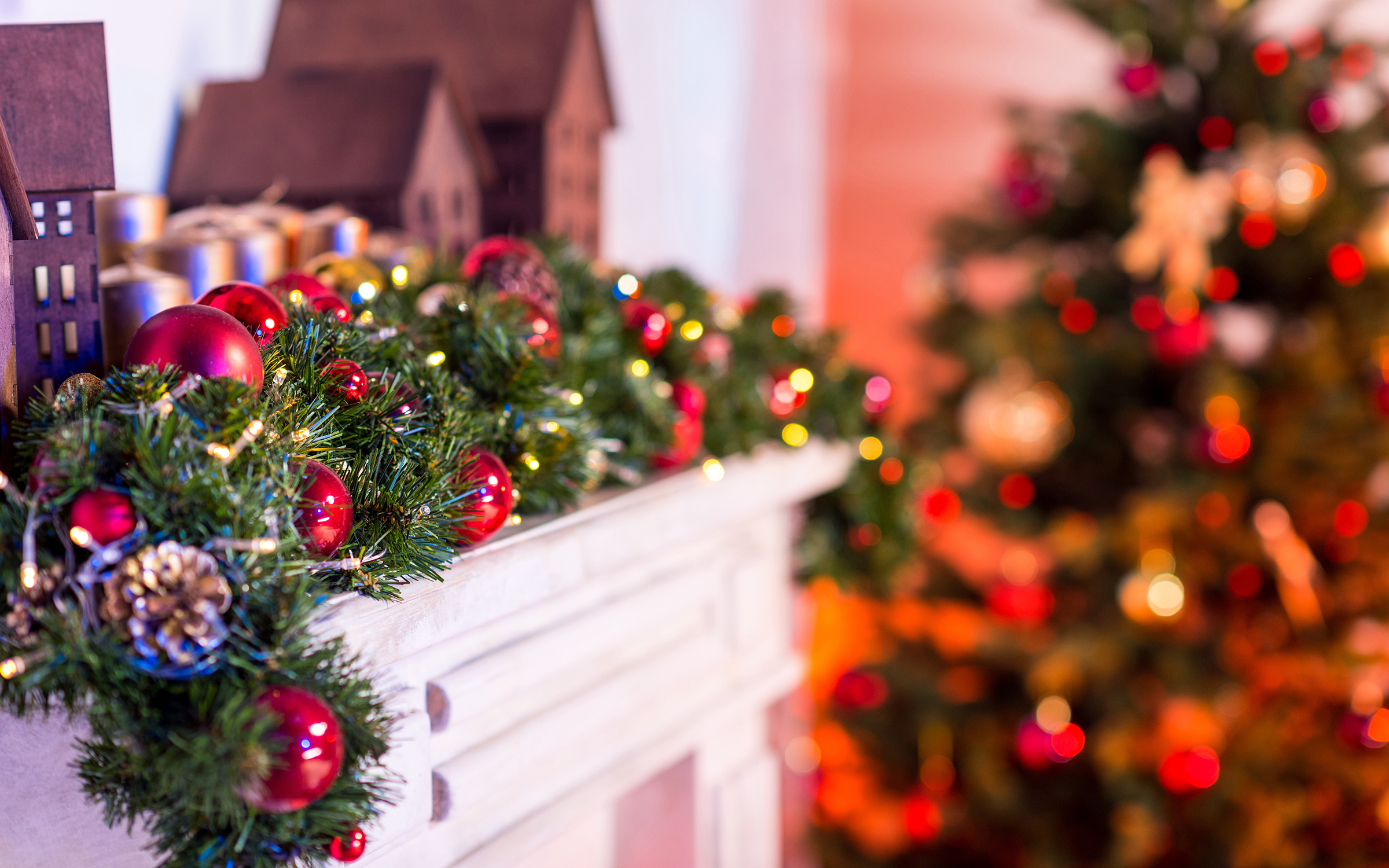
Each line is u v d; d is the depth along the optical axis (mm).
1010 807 3551
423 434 1576
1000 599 3670
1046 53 4934
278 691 1379
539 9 2424
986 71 5047
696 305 2123
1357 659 3230
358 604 1539
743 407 2025
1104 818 3555
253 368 1471
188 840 1407
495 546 1670
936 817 3658
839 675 4027
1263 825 3230
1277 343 3420
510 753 1735
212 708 1376
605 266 2236
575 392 1805
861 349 5410
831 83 5137
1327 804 3396
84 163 1543
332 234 1911
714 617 2080
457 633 1632
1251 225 3227
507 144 2369
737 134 4152
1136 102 3525
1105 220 3521
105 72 1556
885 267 5336
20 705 1404
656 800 2270
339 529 1481
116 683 1377
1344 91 3953
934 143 5184
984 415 3725
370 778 1582
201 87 2170
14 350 1518
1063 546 3400
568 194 2449
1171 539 3410
